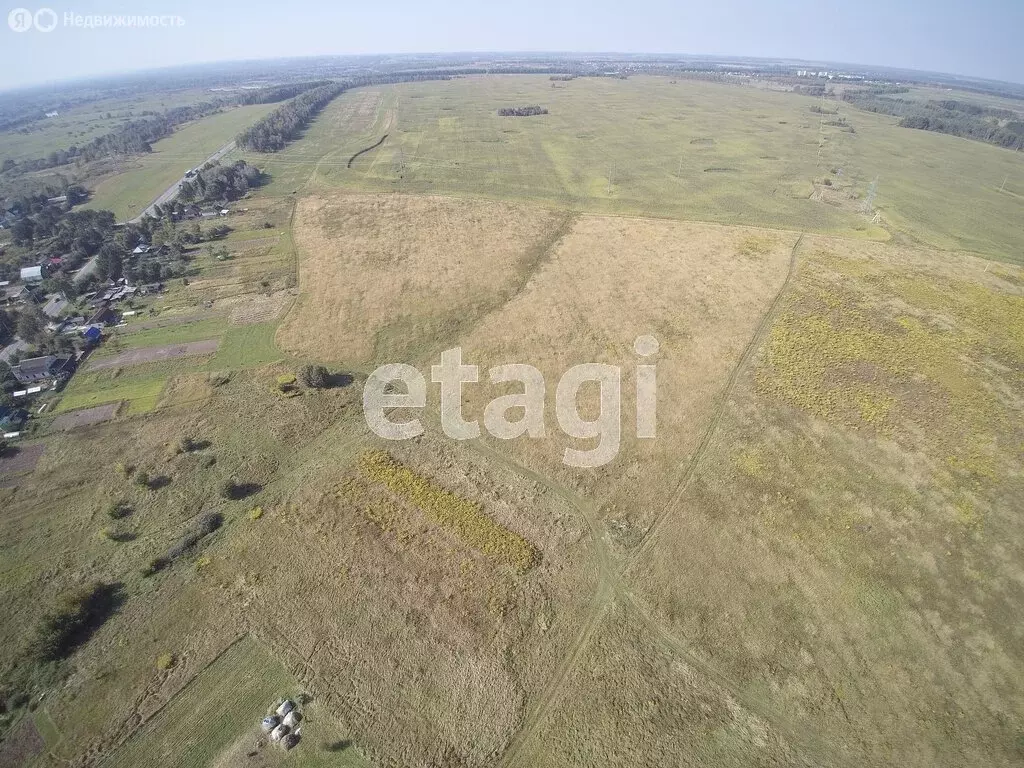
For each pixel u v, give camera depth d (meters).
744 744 23.98
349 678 26.30
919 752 23.61
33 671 26.59
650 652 27.42
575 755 23.59
